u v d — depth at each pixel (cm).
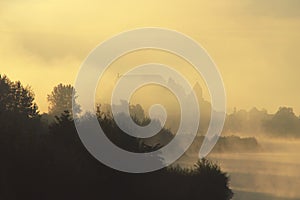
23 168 6250
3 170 6094
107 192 6956
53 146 6800
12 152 6281
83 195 6638
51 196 6325
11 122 6969
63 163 6562
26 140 6562
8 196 6012
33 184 6234
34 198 6219
